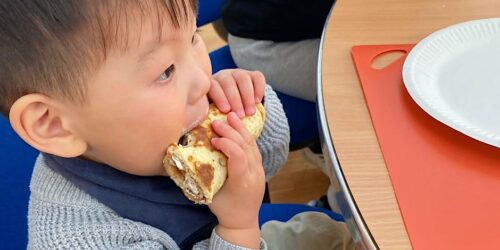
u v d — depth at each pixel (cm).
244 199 76
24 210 81
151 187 77
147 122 68
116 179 75
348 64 88
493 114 78
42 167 77
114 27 61
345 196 68
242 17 138
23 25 61
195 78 70
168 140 70
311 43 132
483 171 70
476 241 62
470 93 81
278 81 134
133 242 75
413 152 73
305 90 132
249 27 136
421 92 80
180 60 68
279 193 174
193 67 69
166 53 65
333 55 89
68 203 74
